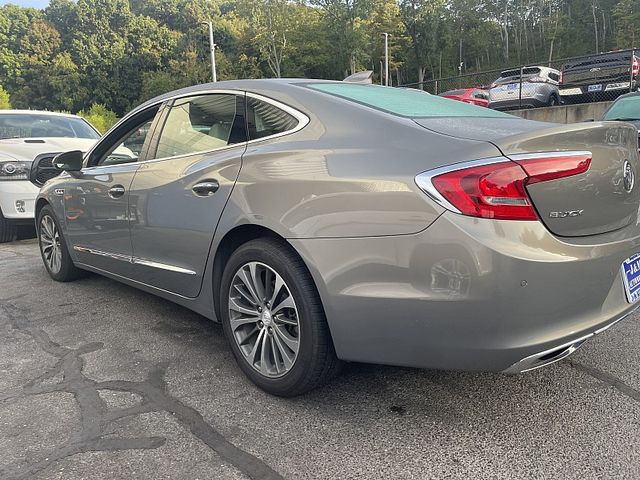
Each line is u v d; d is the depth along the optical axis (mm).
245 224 2676
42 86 80000
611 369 2896
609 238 2289
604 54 13984
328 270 2328
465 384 2783
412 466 2111
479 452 2193
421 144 2240
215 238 2859
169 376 2949
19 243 7207
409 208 2121
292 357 2570
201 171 2980
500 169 2016
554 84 17047
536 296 2010
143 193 3402
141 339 3498
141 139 3646
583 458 2129
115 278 4035
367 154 2324
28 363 3158
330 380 2611
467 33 63281
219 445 2279
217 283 3004
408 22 59125
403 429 2379
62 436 2365
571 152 2146
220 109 3086
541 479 2010
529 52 60750
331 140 2492
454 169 2059
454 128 2369
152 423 2459
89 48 81125
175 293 3340
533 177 2033
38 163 5383
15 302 4352
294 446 2266
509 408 2531
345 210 2283
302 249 2404
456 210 2027
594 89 14164
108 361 3162
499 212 1999
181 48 74438
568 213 2137
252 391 2762
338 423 2439
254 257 2656
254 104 2916
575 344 2178
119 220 3674
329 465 2129
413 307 2131
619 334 3365
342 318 2326
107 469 2123
